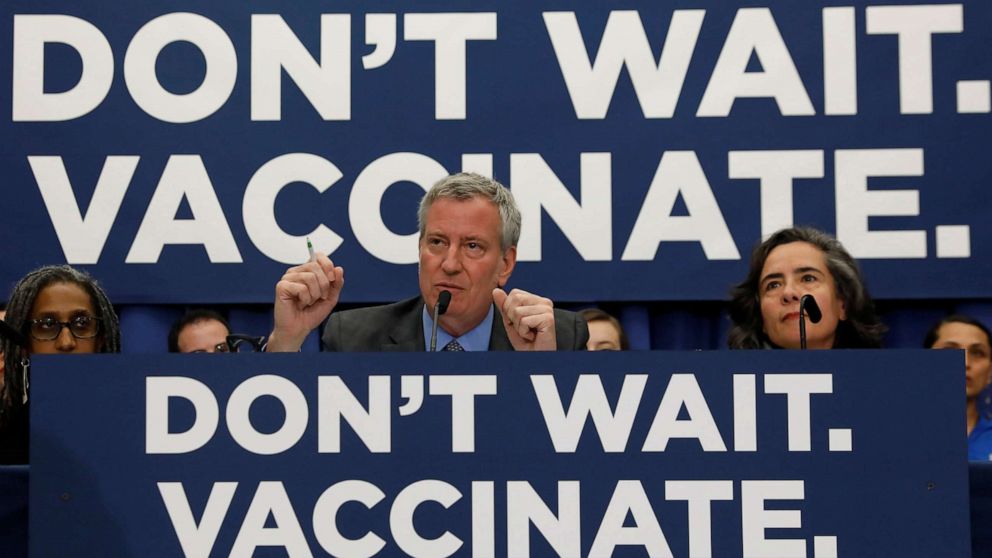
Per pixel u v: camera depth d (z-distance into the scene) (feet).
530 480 5.21
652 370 5.24
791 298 10.73
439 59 11.98
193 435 5.22
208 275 11.91
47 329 10.03
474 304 8.55
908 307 12.09
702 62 11.94
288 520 5.21
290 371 5.24
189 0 12.04
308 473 5.22
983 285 11.81
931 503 5.15
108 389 5.21
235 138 11.98
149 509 5.18
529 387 5.24
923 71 11.89
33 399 5.19
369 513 5.21
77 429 5.20
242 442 5.22
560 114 11.95
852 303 10.77
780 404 5.20
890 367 5.18
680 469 5.21
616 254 11.89
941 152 11.85
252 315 12.09
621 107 11.94
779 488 5.18
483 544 5.21
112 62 12.01
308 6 12.02
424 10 12.01
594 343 11.40
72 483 5.18
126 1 12.05
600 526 5.21
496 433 5.23
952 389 5.16
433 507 5.21
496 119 11.98
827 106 11.89
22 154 11.96
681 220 11.89
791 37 11.91
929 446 5.16
